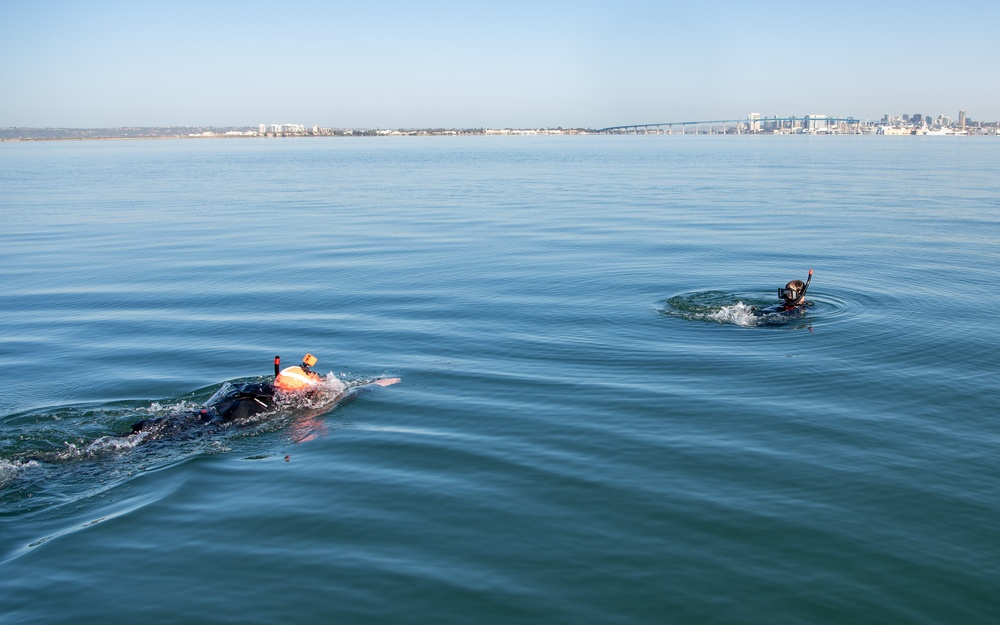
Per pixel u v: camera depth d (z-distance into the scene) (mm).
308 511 8242
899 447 9695
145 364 13547
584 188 50656
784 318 15773
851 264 21938
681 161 85688
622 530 7781
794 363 13023
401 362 13352
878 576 6980
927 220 31938
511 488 8727
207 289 19875
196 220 35062
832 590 6773
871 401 11258
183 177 64250
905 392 11602
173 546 7578
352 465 9375
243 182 58625
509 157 100375
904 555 7305
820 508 8195
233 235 29953
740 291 18516
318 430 10438
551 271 21516
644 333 15008
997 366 12734
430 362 13336
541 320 16094
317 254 25047
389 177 63094
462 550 7453
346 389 11875
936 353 13469
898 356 13336
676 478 8922
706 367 12891
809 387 11867
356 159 97312
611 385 12078
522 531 7785
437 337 14914
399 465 9367
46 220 35500
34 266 23734
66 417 10906
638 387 11977
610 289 19047
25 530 7906
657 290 18844
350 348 14266
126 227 32781
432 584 6891
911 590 6777
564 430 10359
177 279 21297
